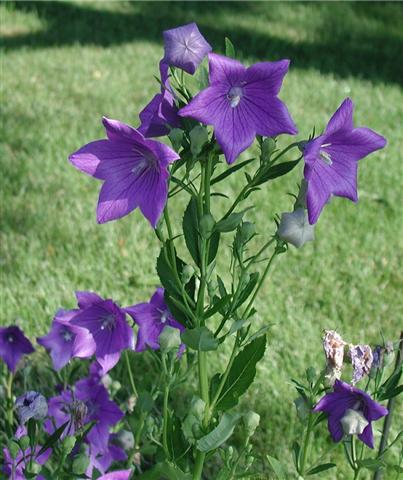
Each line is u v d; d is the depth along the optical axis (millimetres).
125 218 1515
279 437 1017
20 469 792
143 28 2939
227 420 677
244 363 719
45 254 1399
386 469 967
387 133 2021
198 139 626
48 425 857
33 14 2973
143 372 1113
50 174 1686
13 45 2656
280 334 1188
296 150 1896
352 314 1271
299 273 1367
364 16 3197
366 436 708
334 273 1386
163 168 604
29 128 1913
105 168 640
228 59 614
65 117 1993
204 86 656
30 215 1515
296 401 754
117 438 870
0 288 1283
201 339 674
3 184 1634
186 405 1055
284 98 2244
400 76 2619
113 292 1278
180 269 715
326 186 641
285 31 2988
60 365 904
